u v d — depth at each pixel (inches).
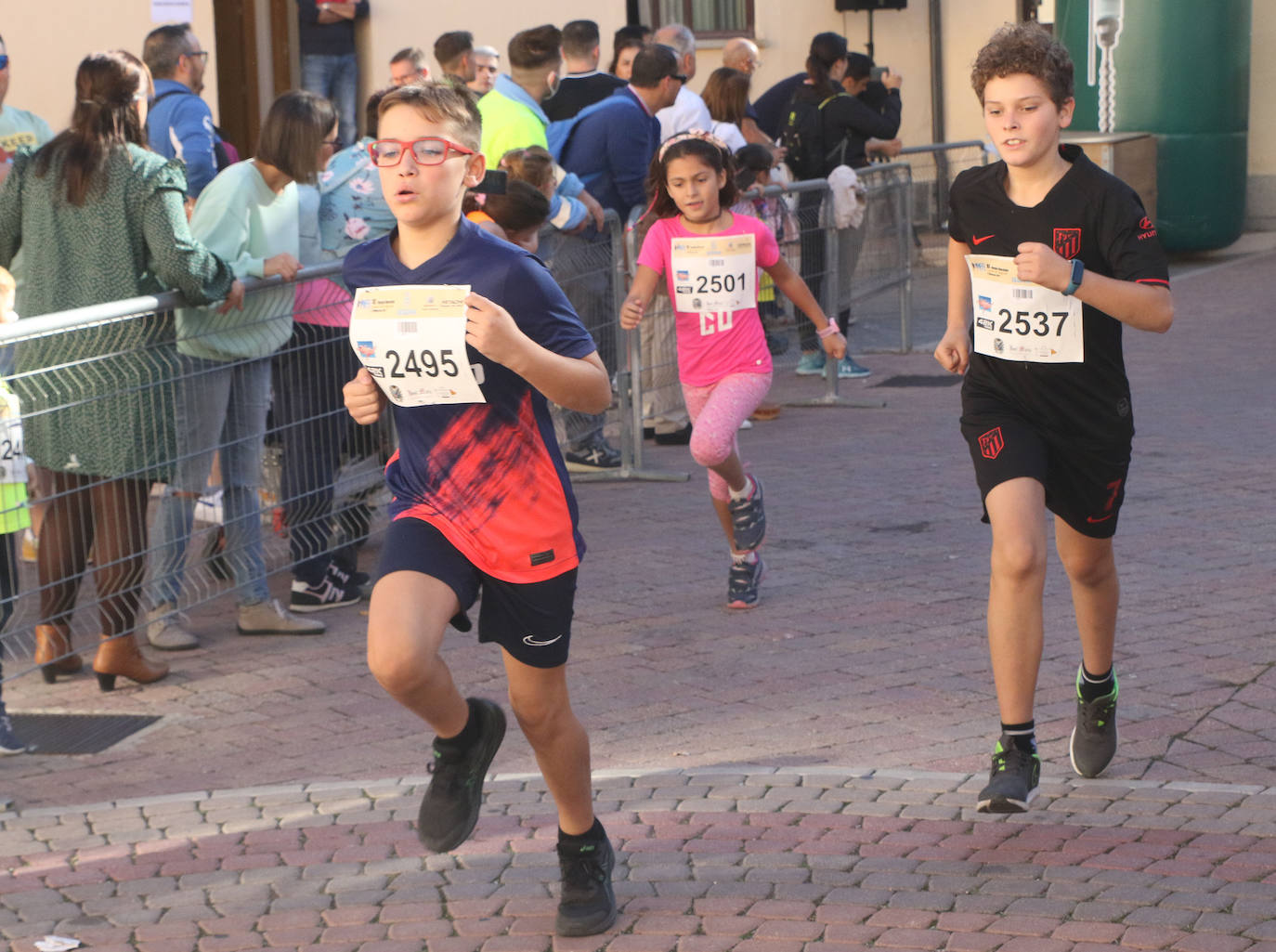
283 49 537.0
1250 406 444.1
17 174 255.9
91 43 471.2
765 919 168.6
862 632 271.6
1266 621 263.6
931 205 585.6
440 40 403.5
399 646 144.3
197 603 278.8
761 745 222.5
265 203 278.7
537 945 165.8
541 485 153.6
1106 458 187.8
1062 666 249.1
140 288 253.6
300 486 294.7
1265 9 808.3
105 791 217.0
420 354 148.3
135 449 251.3
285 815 202.7
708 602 293.3
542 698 158.2
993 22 821.9
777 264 287.9
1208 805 191.6
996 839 185.3
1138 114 734.5
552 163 353.7
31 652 253.3
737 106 490.0
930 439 430.6
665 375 416.8
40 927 174.1
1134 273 175.6
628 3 751.7
